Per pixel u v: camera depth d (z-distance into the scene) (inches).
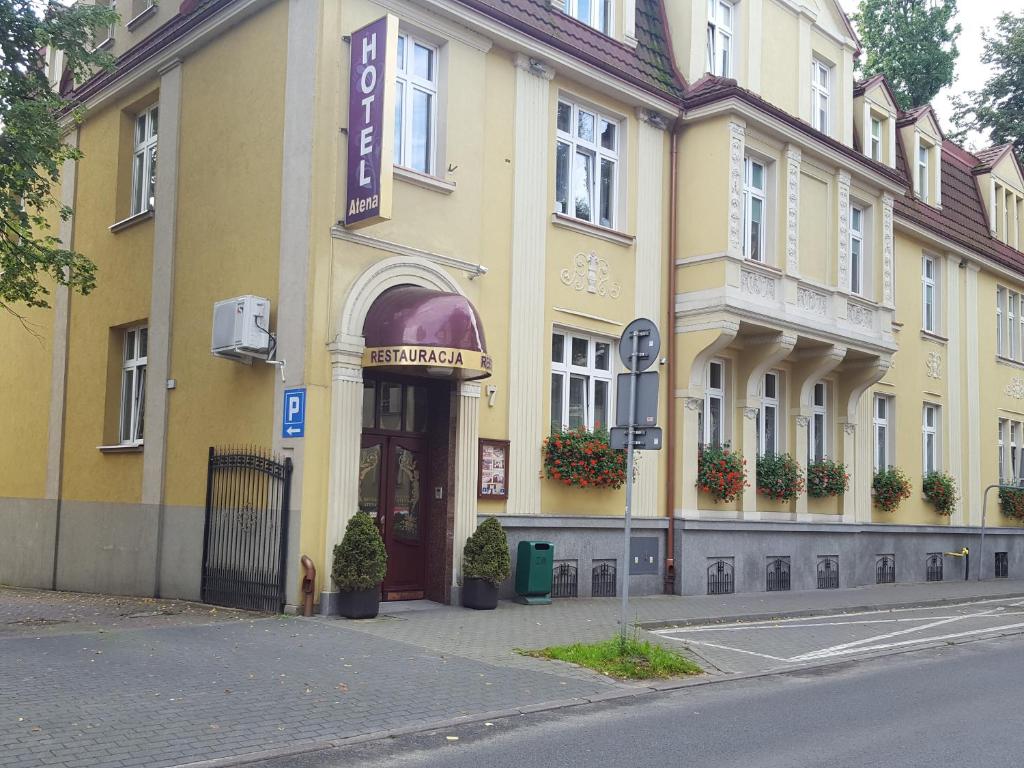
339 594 473.1
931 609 677.3
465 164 550.6
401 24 530.0
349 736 277.9
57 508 685.3
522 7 590.2
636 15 687.7
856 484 818.2
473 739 282.5
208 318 552.7
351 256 494.9
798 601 655.1
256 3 531.8
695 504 658.8
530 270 585.0
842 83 805.2
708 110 661.3
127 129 672.4
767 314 668.1
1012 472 1075.9
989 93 1450.5
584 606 558.9
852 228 810.2
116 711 287.6
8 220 575.5
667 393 658.8
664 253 669.3
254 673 343.0
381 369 512.1
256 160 528.1
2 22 544.7
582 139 636.1
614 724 303.7
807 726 304.2
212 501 530.6
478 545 520.4
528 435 576.4
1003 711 331.6
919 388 930.7
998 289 1085.1
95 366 663.8
